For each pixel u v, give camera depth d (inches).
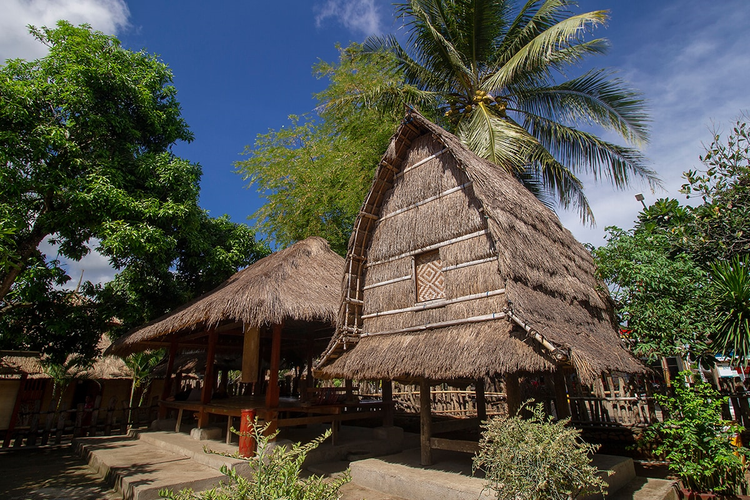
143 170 405.4
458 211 258.7
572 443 162.7
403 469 243.9
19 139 322.3
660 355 278.8
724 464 222.2
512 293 208.2
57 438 399.2
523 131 467.5
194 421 454.3
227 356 539.2
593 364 180.7
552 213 360.2
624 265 289.9
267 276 319.9
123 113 410.9
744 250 296.0
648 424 292.4
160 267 443.5
